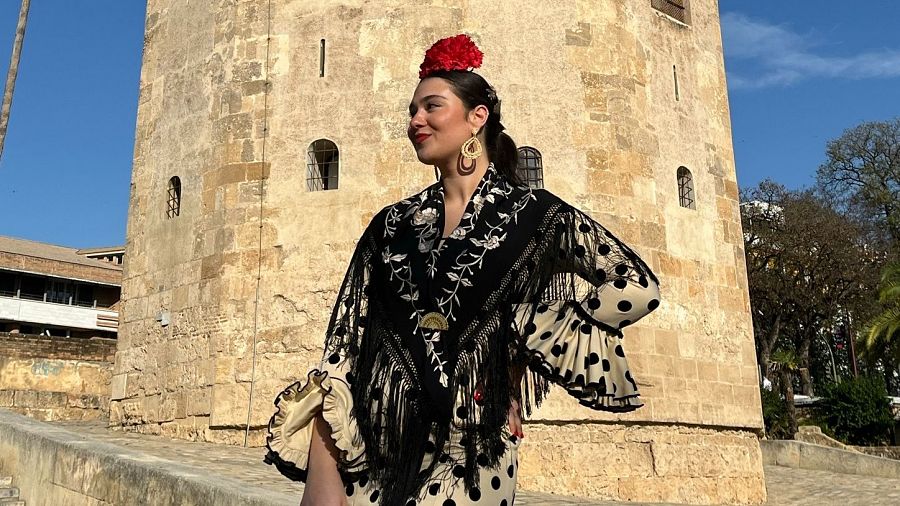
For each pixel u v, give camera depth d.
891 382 55.59
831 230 45.09
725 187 20.22
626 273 2.54
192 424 17.45
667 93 19.58
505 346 2.48
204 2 19.80
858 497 19.89
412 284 2.56
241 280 17.61
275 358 17.03
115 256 59.28
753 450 18.77
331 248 17.28
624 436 16.73
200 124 19.03
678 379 17.64
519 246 2.54
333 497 2.47
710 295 18.88
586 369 2.52
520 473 15.90
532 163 17.58
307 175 17.81
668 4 20.58
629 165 18.12
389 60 18.00
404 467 2.40
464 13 18.19
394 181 17.39
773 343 45.59
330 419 2.50
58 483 10.55
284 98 18.28
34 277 49.72
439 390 2.41
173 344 18.27
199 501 7.98
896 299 34.31
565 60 18.19
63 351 26.03
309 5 18.64
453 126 2.69
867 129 52.56
